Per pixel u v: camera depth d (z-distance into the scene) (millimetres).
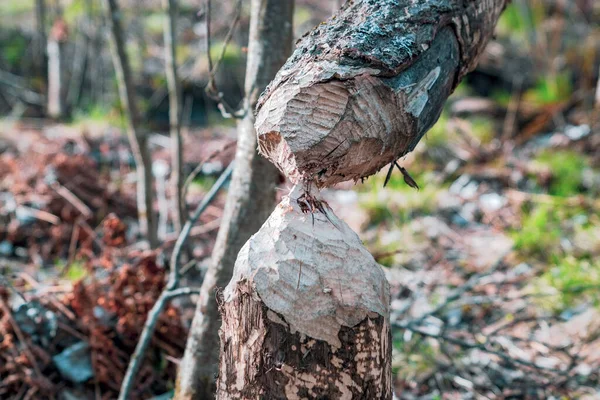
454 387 2875
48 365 2709
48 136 5566
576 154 5250
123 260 3422
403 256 3955
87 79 7461
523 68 7273
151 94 7336
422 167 5152
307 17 8281
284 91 1379
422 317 2898
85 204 4289
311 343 1366
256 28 2100
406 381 2896
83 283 2771
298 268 1374
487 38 1831
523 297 3125
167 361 2762
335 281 1375
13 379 2631
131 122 3395
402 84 1408
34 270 3686
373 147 1416
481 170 5062
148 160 3438
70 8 6828
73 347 2727
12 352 2682
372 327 1396
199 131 6371
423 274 3756
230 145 2428
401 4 1497
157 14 8586
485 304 3428
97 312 2807
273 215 1447
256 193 2109
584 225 4168
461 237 4234
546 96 6504
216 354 2186
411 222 4391
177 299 3164
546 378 2859
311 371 1378
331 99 1359
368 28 1434
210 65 2197
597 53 7051
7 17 8500
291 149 1363
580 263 3660
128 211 4430
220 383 1503
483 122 6070
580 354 2996
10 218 4125
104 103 6879
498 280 3592
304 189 1427
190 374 2221
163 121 7086
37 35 7340
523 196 4637
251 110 2098
